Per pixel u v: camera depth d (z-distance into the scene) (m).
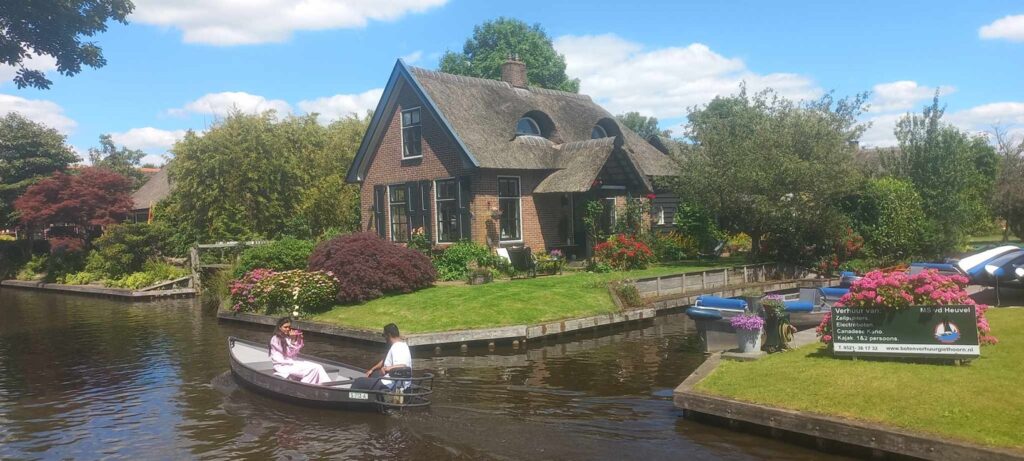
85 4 20.22
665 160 30.80
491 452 8.73
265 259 22.84
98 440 9.82
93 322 21.95
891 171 28.94
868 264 25.34
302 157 36.09
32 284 36.06
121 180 38.78
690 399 9.62
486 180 24.38
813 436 8.40
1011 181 35.06
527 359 14.27
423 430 9.63
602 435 9.20
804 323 15.69
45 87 21.03
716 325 14.41
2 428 10.45
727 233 28.48
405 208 27.22
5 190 41.34
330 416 10.45
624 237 24.12
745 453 8.39
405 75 25.97
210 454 9.09
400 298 18.97
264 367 13.06
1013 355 9.81
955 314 9.59
